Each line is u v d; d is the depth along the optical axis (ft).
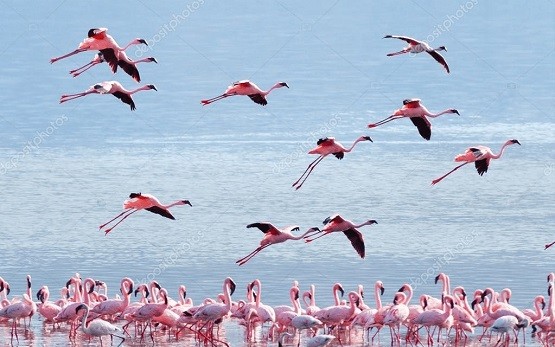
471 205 162.91
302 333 94.17
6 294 101.40
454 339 91.86
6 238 140.67
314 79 328.29
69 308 91.20
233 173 191.11
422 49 84.33
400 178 186.50
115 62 86.38
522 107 276.82
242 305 92.53
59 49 379.14
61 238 140.87
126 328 93.40
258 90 91.91
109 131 243.19
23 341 90.12
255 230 146.00
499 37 409.28
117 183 181.88
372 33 419.95
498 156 88.99
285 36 414.00
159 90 311.06
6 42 388.98
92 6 463.83
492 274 118.11
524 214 155.33
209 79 330.13
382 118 262.06
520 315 89.61
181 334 94.48
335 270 121.19
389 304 105.09
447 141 225.97
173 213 158.51
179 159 204.95
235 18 461.37
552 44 390.01
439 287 113.09
